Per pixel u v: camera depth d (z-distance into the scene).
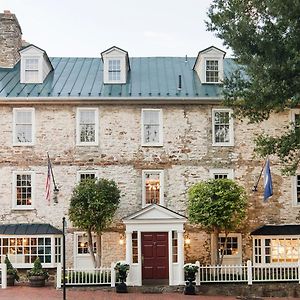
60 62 33.16
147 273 26.83
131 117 28.94
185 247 28.17
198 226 28.33
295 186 28.95
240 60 20.53
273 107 20.45
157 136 29.00
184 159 28.80
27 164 28.55
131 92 29.19
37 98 28.38
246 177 28.86
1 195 28.36
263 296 24.50
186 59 33.94
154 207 26.31
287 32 19.66
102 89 29.45
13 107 28.75
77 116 28.81
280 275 25.23
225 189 26.36
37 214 28.28
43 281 25.73
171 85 30.06
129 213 28.38
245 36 20.11
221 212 25.98
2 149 28.58
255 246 28.36
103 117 28.88
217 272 25.14
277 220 28.70
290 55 19.41
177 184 28.67
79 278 25.05
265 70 19.61
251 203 28.73
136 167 28.67
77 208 26.39
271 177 28.33
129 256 25.95
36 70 30.06
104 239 28.11
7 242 27.66
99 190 26.52
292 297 24.44
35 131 28.70
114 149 28.75
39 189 28.44
